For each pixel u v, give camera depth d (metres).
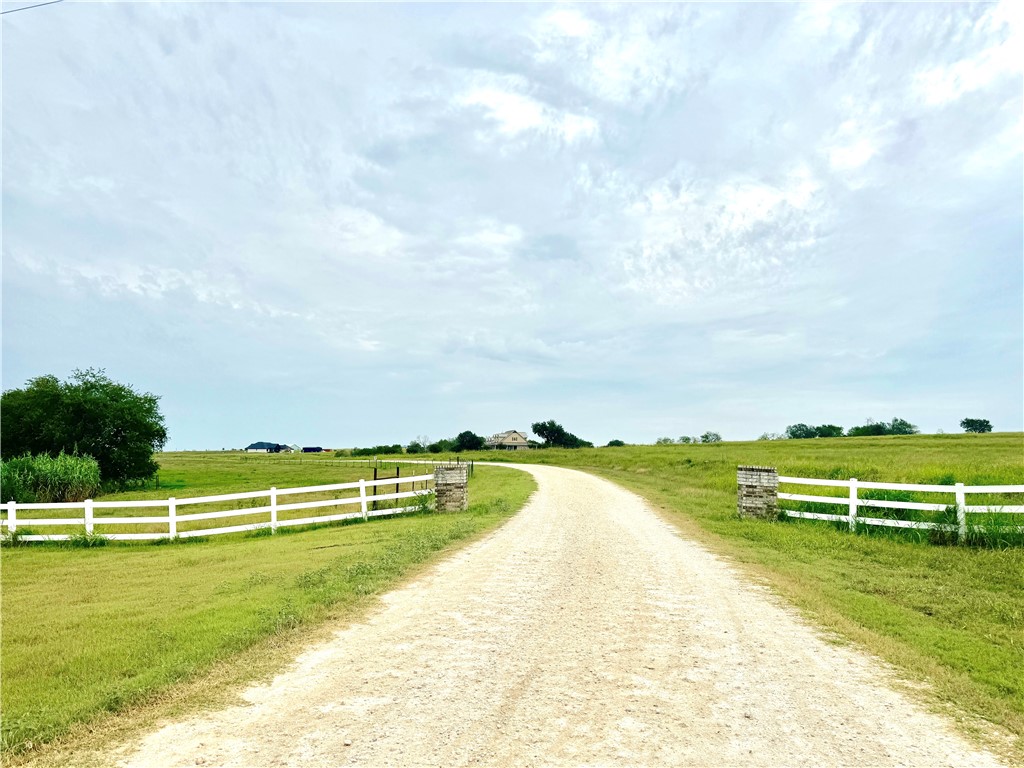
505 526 16.70
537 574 10.60
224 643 6.90
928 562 12.13
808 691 5.61
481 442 120.12
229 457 125.31
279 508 18.84
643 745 4.54
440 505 21.12
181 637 7.25
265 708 5.25
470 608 8.44
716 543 13.96
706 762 4.30
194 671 6.08
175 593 10.12
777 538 14.59
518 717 5.01
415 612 8.25
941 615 8.53
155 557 14.72
